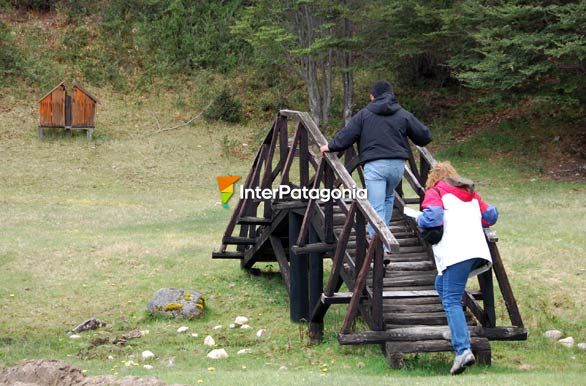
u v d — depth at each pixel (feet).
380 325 25.88
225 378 24.21
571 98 80.74
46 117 93.76
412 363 26.30
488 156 88.84
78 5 120.78
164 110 106.22
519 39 76.74
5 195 74.13
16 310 37.19
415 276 29.04
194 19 120.67
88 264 45.01
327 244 30.42
